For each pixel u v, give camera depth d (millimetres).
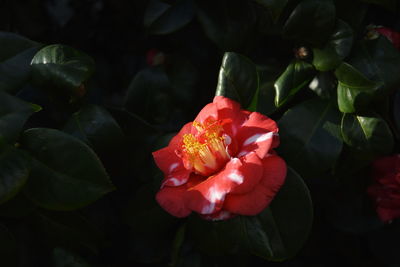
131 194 780
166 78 761
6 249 657
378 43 707
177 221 757
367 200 767
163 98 761
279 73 744
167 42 847
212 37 750
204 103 821
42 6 885
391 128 741
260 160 627
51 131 651
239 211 620
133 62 892
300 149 694
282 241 661
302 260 826
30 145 650
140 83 759
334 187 772
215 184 625
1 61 665
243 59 688
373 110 703
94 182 648
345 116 701
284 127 699
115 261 797
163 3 777
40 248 741
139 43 886
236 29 747
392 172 725
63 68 668
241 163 625
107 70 884
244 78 687
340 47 695
